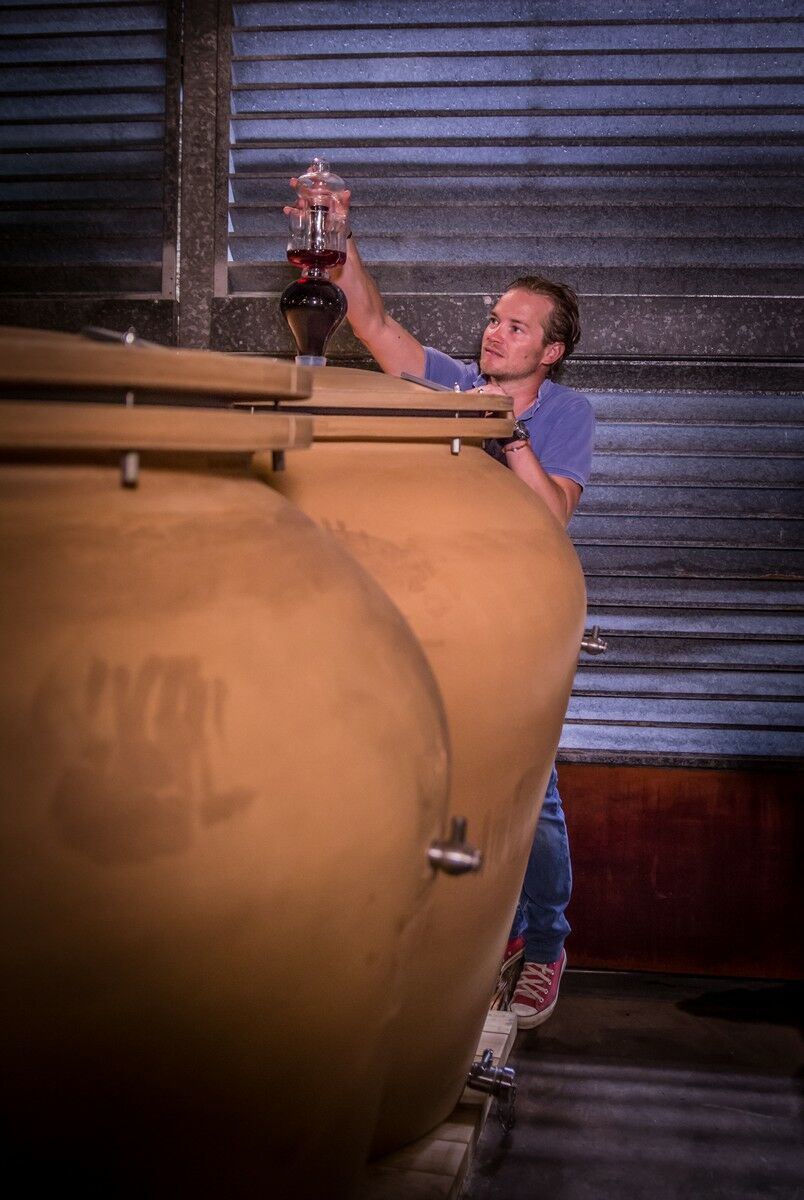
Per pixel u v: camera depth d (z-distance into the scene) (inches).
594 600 108.3
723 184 101.4
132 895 28.8
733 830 104.8
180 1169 32.4
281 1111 33.9
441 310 103.9
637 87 99.8
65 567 30.3
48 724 28.2
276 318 105.0
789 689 107.2
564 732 109.1
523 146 101.7
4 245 107.3
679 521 106.9
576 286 103.1
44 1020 28.9
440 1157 59.7
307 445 37.9
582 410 90.7
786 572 106.5
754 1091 85.4
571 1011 97.3
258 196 105.8
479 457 56.5
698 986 102.8
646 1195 72.2
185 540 32.6
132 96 105.0
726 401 103.8
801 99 99.3
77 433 30.7
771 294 101.5
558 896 90.9
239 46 103.9
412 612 47.6
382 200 104.1
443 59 101.4
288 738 31.0
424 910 37.9
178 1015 30.3
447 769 37.8
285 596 33.2
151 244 106.1
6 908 27.9
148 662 29.6
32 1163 30.6
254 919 30.6
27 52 105.3
